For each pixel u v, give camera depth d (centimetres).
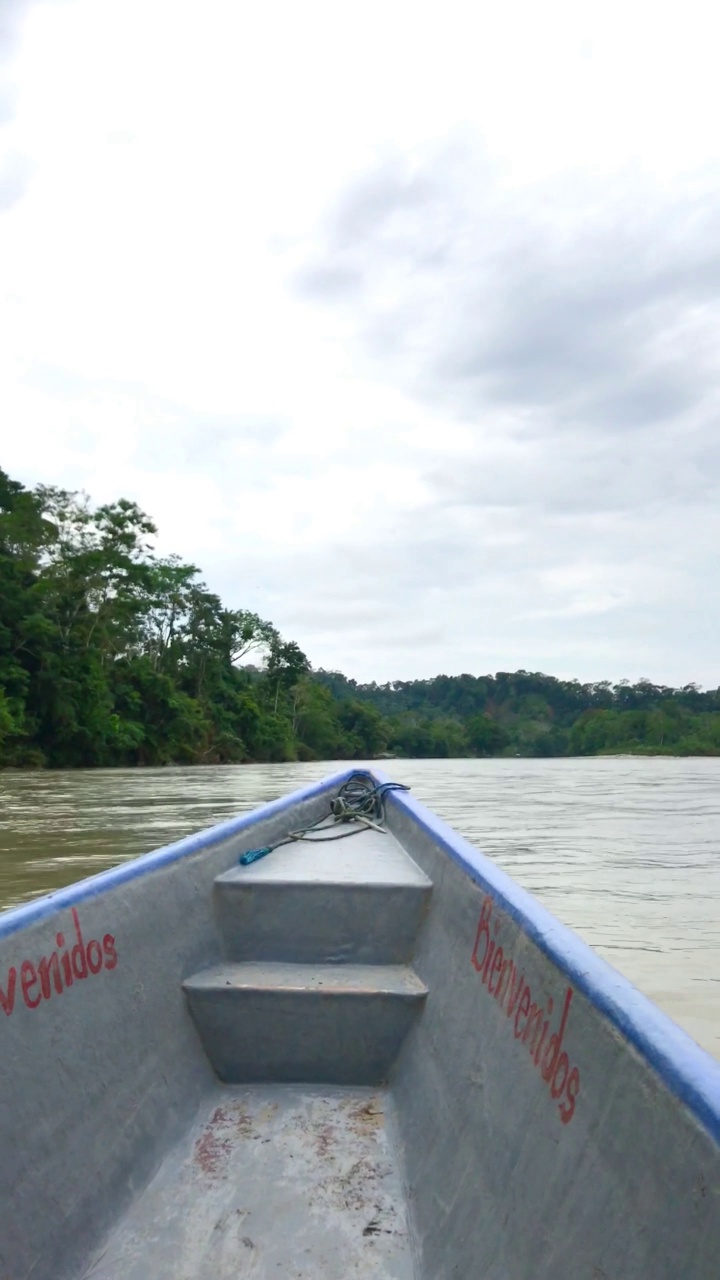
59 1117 163
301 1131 203
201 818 1280
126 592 4191
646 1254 102
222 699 5403
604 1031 132
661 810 1634
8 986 161
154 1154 185
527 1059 158
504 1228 138
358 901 259
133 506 4116
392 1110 213
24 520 3719
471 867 232
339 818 398
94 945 195
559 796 2125
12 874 757
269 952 256
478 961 204
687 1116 104
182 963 234
